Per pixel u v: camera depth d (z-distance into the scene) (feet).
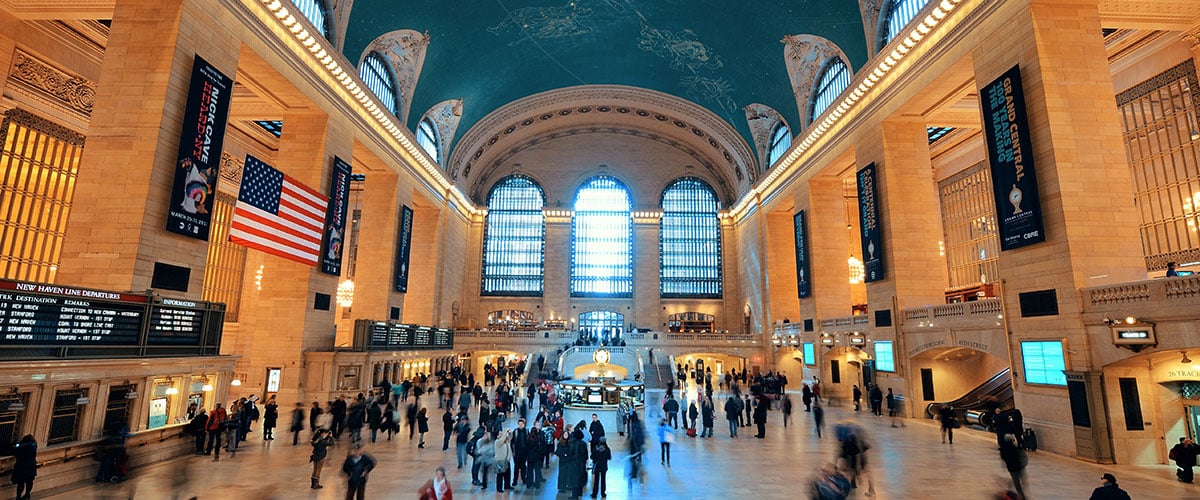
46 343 31.63
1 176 61.41
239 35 57.62
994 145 54.08
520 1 94.99
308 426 57.31
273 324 70.64
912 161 75.41
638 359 117.19
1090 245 45.98
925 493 33.30
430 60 98.43
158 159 46.78
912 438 53.83
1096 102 48.91
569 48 115.34
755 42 99.09
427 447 47.42
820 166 96.43
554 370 108.27
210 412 44.68
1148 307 39.68
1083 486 35.09
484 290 161.89
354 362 73.56
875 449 47.85
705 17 98.63
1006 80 52.65
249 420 48.08
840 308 97.86
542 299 159.84
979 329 57.16
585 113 151.74
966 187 101.60
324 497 31.19
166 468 37.17
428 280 122.31
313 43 69.56
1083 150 47.73
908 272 72.28
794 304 123.54
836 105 85.61
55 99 64.69
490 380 107.86
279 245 59.31
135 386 37.24
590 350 119.96
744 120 126.82
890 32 75.31
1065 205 46.52
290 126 75.31
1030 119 50.24
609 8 99.40
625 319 161.07
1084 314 44.42
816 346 97.09
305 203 63.72
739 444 50.37
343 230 78.95
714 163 160.97
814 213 101.09
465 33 98.02
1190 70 59.52
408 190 104.94
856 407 76.38
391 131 94.12
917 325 67.51
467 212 155.22
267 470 37.47
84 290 34.06
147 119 47.11
